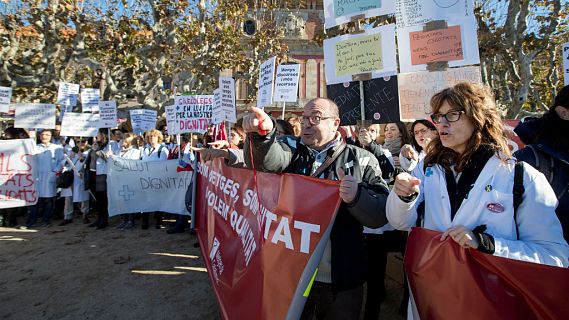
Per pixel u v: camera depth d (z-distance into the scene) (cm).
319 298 202
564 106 187
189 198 578
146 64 1079
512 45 791
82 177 732
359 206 170
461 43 303
